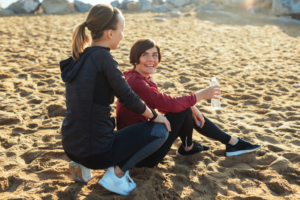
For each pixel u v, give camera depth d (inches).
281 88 158.1
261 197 68.9
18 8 491.2
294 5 423.5
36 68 188.7
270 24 414.3
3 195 69.6
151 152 68.1
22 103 132.1
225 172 80.1
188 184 76.2
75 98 58.1
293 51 251.4
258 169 82.3
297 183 75.5
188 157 88.0
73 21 411.5
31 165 82.6
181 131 78.2
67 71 59.7
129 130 65.8
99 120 59.2
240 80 174.6
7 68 187.3
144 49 72.1
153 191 70.4
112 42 61.8
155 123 67.2
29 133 104.7
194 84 165.3
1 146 94.8
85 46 60.6
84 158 61.4
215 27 390.0
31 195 68.4
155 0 562.6
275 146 93.4
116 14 60.0
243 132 107.3
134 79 71.2
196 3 552.7
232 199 69.1
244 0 499.8
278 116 119.1
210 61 219.1
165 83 165.2
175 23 413.4
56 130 107.0
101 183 66.7
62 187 72.9
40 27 353.4
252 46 275.9
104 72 57.2
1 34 297.0
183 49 260.4
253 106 134.7
